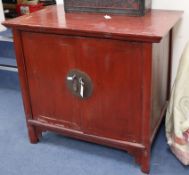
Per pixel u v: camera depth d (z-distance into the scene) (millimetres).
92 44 1203
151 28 1151
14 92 2125
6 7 2414
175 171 1357
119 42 1151
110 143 1371
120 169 1382
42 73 1373
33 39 1310
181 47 1537
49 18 1364
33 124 1516
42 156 1485
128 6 1328
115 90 1253
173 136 1381
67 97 1372
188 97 1323
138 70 1172
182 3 1450
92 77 1271
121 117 1300
